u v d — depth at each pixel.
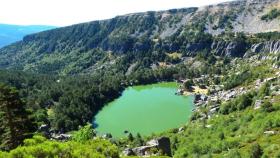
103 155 34.34
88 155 33.62
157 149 80.38
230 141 132.75
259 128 142.00
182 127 180.00
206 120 187.75
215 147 132.25
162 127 195.75
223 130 160.00
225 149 130.50
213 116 196.38
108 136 175.88
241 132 149.00
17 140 52.38
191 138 155.88
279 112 153.38
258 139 130.62
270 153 108.94
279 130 134.25
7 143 52.03
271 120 142.38
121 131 192.38
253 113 169.00
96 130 195.12
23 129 53.66
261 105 176.75
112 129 196.50
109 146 37.75
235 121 168.12
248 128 148.88
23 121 54.12
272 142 122.31
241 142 131.75
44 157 31.62
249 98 197.62
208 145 136.00
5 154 30.66
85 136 62.22
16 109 53.75
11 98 53.50
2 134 53.53
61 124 190.12
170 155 82.94
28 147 31.50
